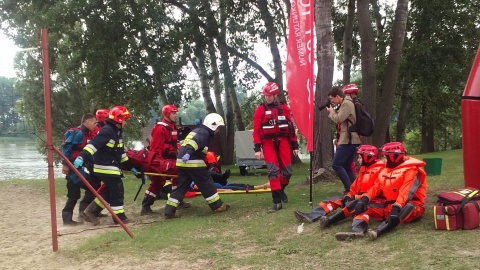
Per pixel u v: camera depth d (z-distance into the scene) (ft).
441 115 111.86
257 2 71.10
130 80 64.49
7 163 153.38
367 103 44.70
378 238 17.31
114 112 25.03
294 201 27.48
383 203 19.02
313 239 18.28
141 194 37.35
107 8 61.82
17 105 118.52
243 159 64.44
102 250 19.39
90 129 26.40
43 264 18.39
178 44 65.51
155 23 63.52
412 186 18.63
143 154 27.30
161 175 26.94
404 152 18.88
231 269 15.98
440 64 82.17
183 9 69.77
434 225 17.65
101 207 25.72
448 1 79.20
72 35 63.21
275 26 74.59
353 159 25.58
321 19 35.76
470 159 20.81
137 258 18.06
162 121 28.43
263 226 21.29
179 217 26.13
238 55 72.79
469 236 16.21
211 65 80.94
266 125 25.17
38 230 25.41
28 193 41.57
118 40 61.72
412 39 84.89
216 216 25.08
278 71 75.00
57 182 48.98
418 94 97.60
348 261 15.43
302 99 25.61
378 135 47.62
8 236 24.23
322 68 35.70
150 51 63.00
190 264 16.93
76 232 23.90
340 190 31.04
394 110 114.73
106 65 62.69
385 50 83.46
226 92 87.45
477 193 17.88
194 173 25.89
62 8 58.13
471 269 13.35
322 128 35.73
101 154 24.94
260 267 15.84
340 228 19.31
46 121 20.07
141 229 23.07
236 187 30.25
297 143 26.07
